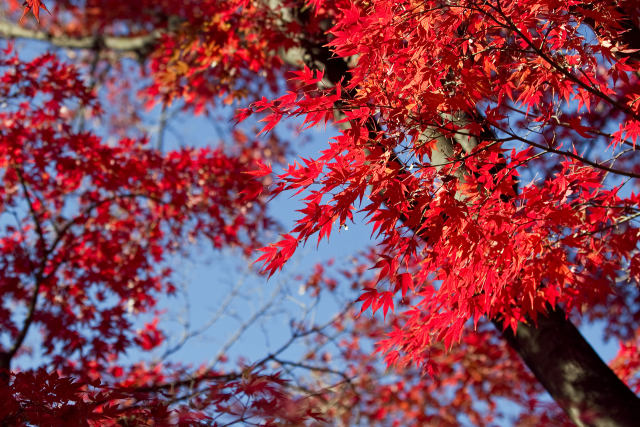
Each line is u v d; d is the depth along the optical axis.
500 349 8.55
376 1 2.87
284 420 3.40
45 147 6.48
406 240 3.09
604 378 4.17
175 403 3.79
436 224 3.04
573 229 3.46
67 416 3.12
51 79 6.51
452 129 3.04
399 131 2.99
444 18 2.92
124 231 7.27
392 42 2.93
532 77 3.27
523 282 3.46
